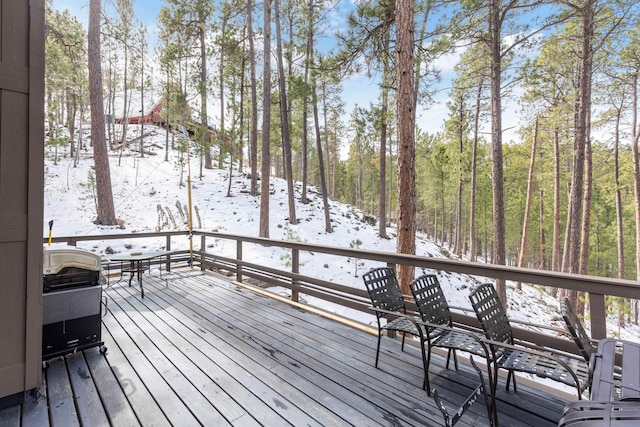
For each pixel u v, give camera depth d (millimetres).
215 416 1809
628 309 10133
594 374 1216
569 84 10633
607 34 8383
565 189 18750
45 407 1881
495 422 1678
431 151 21656
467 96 14023
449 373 2328
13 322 1884
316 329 3205
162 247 8680
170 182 16031
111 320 3408
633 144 11555
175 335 3016
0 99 1806
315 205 16125
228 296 4359
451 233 27312
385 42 5867
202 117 14625
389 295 2521
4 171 1831
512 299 12070
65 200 12539
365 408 1892
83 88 17094
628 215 19594
